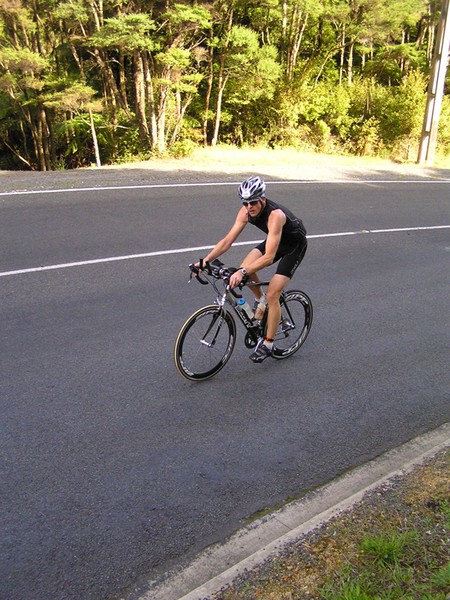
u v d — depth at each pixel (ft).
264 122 77.36
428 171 60.64
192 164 52.08
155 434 13.06
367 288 24.25
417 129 78.79
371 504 10.39
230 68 67.56
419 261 28.84
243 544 9.95
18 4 62.28
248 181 14.24
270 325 15.94
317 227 33.65
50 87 69.41
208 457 12.41
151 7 60.49
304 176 50.19
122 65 67.97
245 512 10.82
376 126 80.74
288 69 76.18
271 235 14.58
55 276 22.33
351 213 37.91
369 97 81.87
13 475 11.29
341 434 13.75
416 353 18.53
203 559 9.57
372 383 16.39
